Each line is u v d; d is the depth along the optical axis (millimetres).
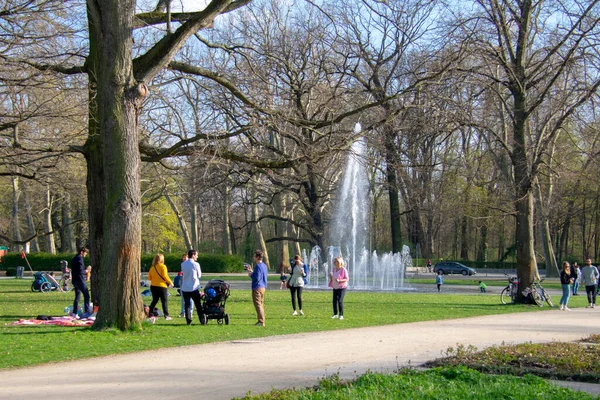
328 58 31859
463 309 24156
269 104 21672
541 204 53438
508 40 26844
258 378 10312
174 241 76562
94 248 19500
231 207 72562
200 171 26250
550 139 26828
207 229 97812
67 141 21953
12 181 58688
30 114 19844
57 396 8984
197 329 16453
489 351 12531
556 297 32188
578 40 24656
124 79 15688
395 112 21953
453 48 25797
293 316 20312
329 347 13781
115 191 15641
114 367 11320
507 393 8352
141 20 17188
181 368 11219
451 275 65312
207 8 16297
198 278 17719
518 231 27250
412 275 63281
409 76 28297
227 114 22719
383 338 15266
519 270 27109
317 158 20750
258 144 21156
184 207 73625
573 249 85312
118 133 15641
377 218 72312
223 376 10484
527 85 26828
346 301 27391
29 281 46219
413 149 31703
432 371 10102
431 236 75250
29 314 20219
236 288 37438
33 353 12562
